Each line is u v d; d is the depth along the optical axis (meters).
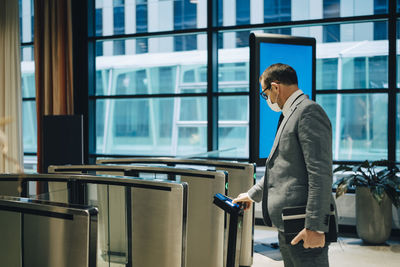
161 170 2.72
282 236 1.83
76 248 1.38
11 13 5.98
